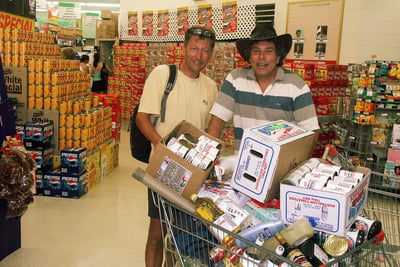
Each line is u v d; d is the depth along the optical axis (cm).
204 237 174
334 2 624
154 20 996
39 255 321
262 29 212
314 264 139
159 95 237
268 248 141
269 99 223
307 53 669
